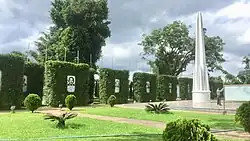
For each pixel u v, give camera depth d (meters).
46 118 11.62
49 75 24.62
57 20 45.22
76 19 42.50
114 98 26.17
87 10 42.38
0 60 20.80
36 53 50.44
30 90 26.00
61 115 11.73
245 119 9.94
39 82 26.89
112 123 12.94
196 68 28.58
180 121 4.79
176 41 53.09
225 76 59.31
